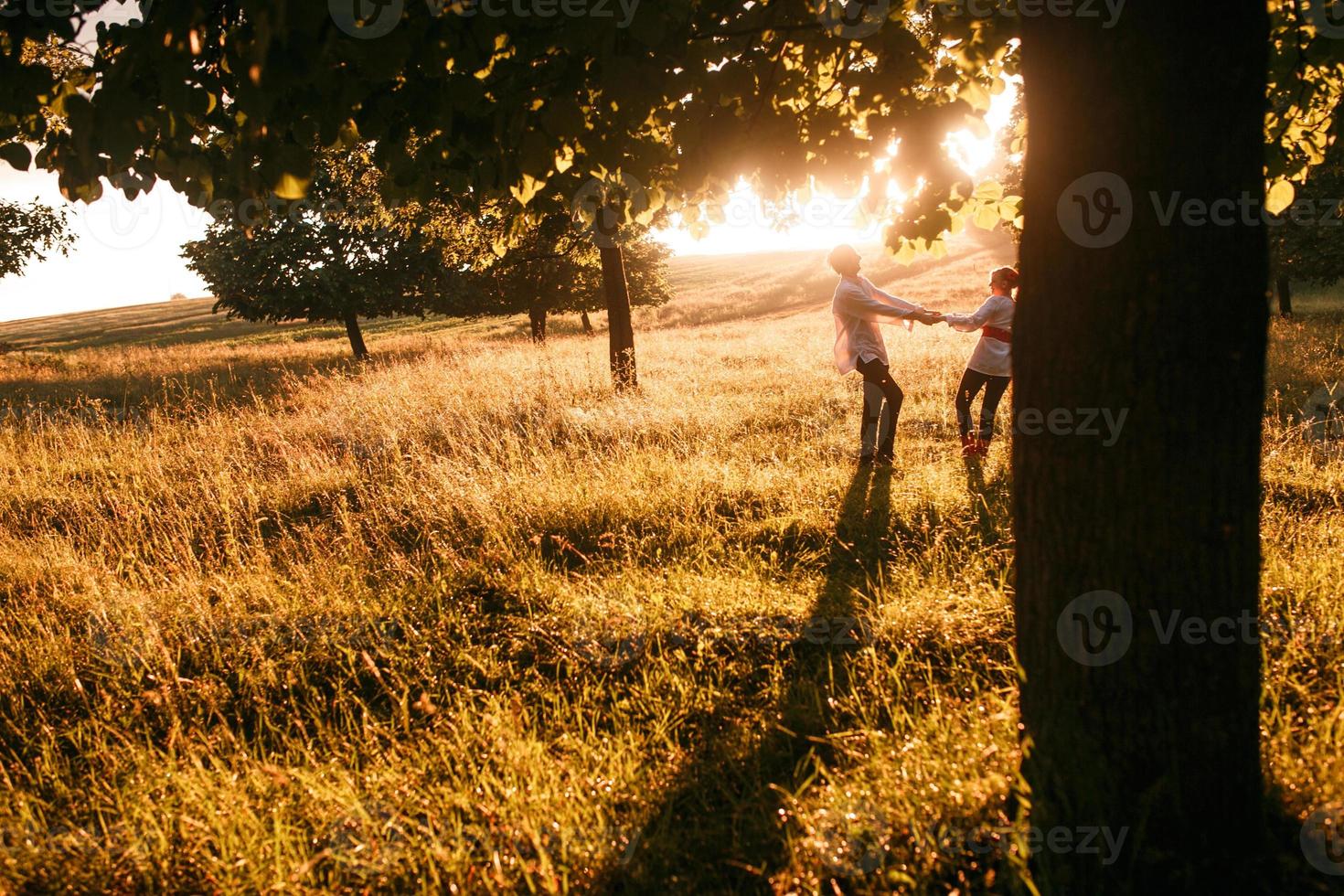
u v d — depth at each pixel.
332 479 7.47
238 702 3.64
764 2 3.47
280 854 2.54
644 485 6.24
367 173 9.34
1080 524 2.16
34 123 3.21
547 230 13.16
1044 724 2.31
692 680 3.42
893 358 13.48
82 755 3.33
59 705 3.79
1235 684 2.14
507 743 2.99
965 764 2.55
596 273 27.91
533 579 4.57
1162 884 2.10
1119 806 2.18
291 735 3.43
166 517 6.57
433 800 2.79
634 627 3.87
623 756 2.96
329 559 5.27
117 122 2.53
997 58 3.96
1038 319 2.19
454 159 3.88
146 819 2.75
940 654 3.50
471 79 3.08
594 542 5.34
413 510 6.18
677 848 2.51
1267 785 2.38
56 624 4.54
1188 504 2.05
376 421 10.03
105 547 6.05
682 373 13.34
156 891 2.51
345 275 23.58
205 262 24.09
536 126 3.45
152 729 3.55
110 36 2.94
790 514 5.50
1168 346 2.00
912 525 5.15
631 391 11.10
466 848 2.55
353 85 2.86
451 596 4.43
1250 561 2.12
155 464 8.45
